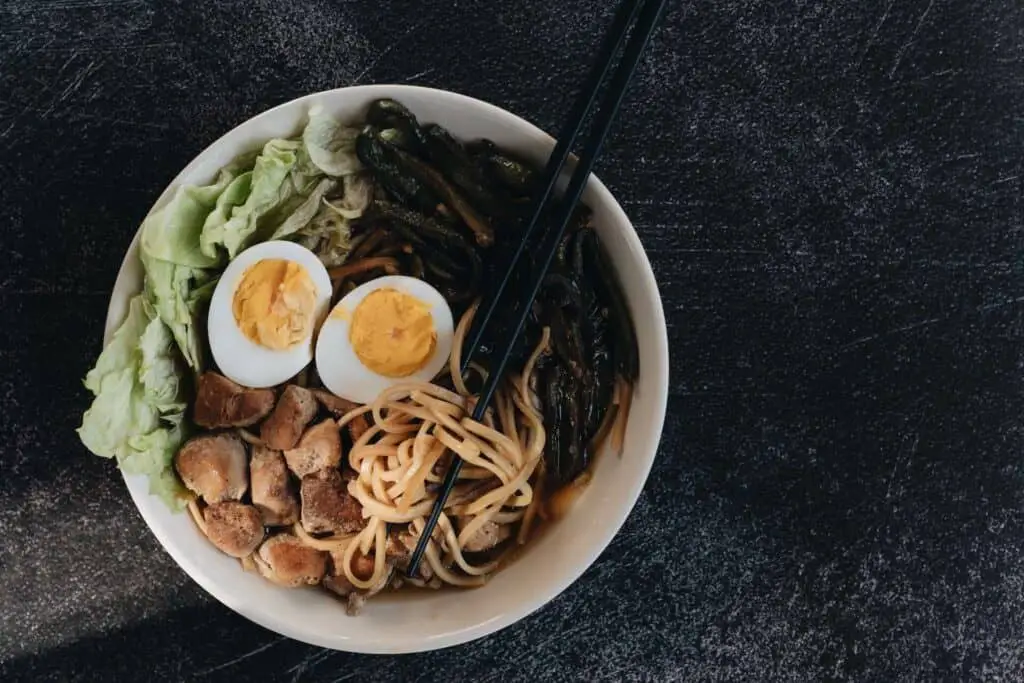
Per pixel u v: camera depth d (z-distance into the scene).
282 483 0.46
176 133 0.49
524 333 0.47
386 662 0.49
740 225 0.50
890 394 0.50
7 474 0.48
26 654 0.48
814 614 0.50
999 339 0.51
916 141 0.50
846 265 0.50
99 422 0.43
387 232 0.47
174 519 0.45
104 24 0.49
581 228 0.46
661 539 0.49
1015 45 0.51
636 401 0.46
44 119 0.48
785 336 0.50
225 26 0.49
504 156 0.46
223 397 0.45
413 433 0.47
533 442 0.47
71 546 0.48
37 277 0.48
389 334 0.46
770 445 0.50
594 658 0.49
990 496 0.50
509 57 0.49
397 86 0.44
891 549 0.50
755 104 0.50
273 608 0.45
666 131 0.49
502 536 0.48
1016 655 0.50
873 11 0.50
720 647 0.49
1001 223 0.51
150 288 0.44
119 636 0.48
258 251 0.45
